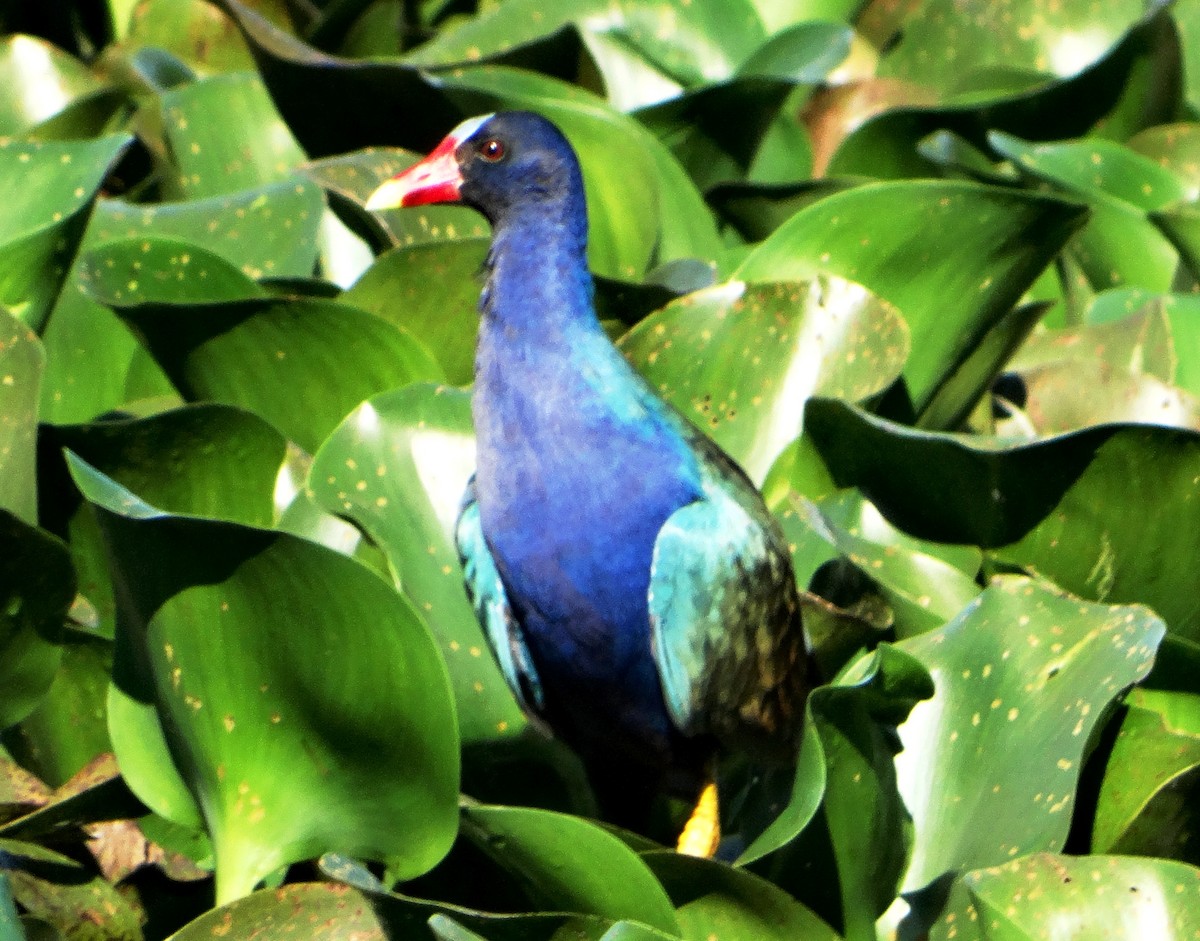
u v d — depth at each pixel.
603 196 10.59
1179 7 13.47
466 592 8.23
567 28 11.70
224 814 7.14
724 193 11.07
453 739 6.70
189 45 13.65
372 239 10.91
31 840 7.39
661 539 7.84
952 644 7.66
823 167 12.90
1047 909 6.57
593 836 6.26
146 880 7.66
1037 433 10.16
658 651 7.89
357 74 10.87
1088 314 11.15
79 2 14.66
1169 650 7.89
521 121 8.10
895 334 9.10
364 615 6.52
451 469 8.38
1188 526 8.22
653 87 13.02
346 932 6.70
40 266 9.01
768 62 12.12
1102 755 7.63
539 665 8.30
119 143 9.86
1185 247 10.61
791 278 9.64
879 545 8.25
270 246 10.29
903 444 8.36
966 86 12.90
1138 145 12.33
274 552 6.44
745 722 8.25
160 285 9.34
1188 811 7.23
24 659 7.52
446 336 9.59
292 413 9.23
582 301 8.02
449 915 6.23
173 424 8.28
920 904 7.05
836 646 8.52
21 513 7.96
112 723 7.37
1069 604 7.55
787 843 6.76
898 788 7.50
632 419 7.93
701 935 6.83
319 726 6.88
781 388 9.21
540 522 7.91
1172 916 6.53
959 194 9.22
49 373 9.83
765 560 8.08
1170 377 10.27
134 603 6.85
